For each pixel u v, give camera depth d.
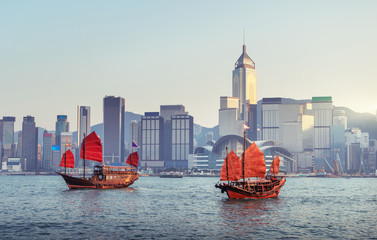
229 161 137.38
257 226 90.06
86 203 131.12
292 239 77.75
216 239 77.62
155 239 77.50
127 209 117.31
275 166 182.75
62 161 178.75
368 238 78.81
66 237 78.81
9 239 77.19
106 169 184.75
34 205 126.62
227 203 132.88
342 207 127.44
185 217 102.56
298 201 144.12
